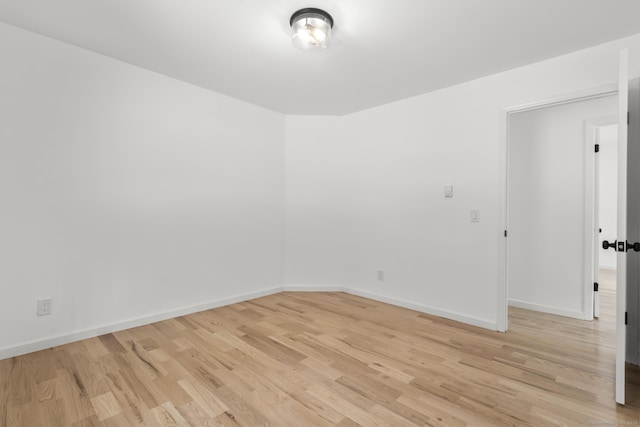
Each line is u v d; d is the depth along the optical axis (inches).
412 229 130.6
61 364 81.2
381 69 106.2
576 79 93.1
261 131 145.3
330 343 96.2
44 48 88.6
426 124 126.5
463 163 115.8
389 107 138.8
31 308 87.7
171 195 115.8
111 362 82.7
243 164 138.5
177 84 116.7
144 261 109.4
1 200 82.8
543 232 131.2
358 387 72.7
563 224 126.5
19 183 85.4
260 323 112.3
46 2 73.5
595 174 121.4
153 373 77.6
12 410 63.0
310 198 156.2
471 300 113.7
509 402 67.4
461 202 116.3
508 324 114.2
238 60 101.3
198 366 81.3
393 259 137.0
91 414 62.4
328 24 76.9
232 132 134.2
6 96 83.2
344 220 155.7
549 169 129.5
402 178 134.0
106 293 101.2
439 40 87.8
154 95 110.7
